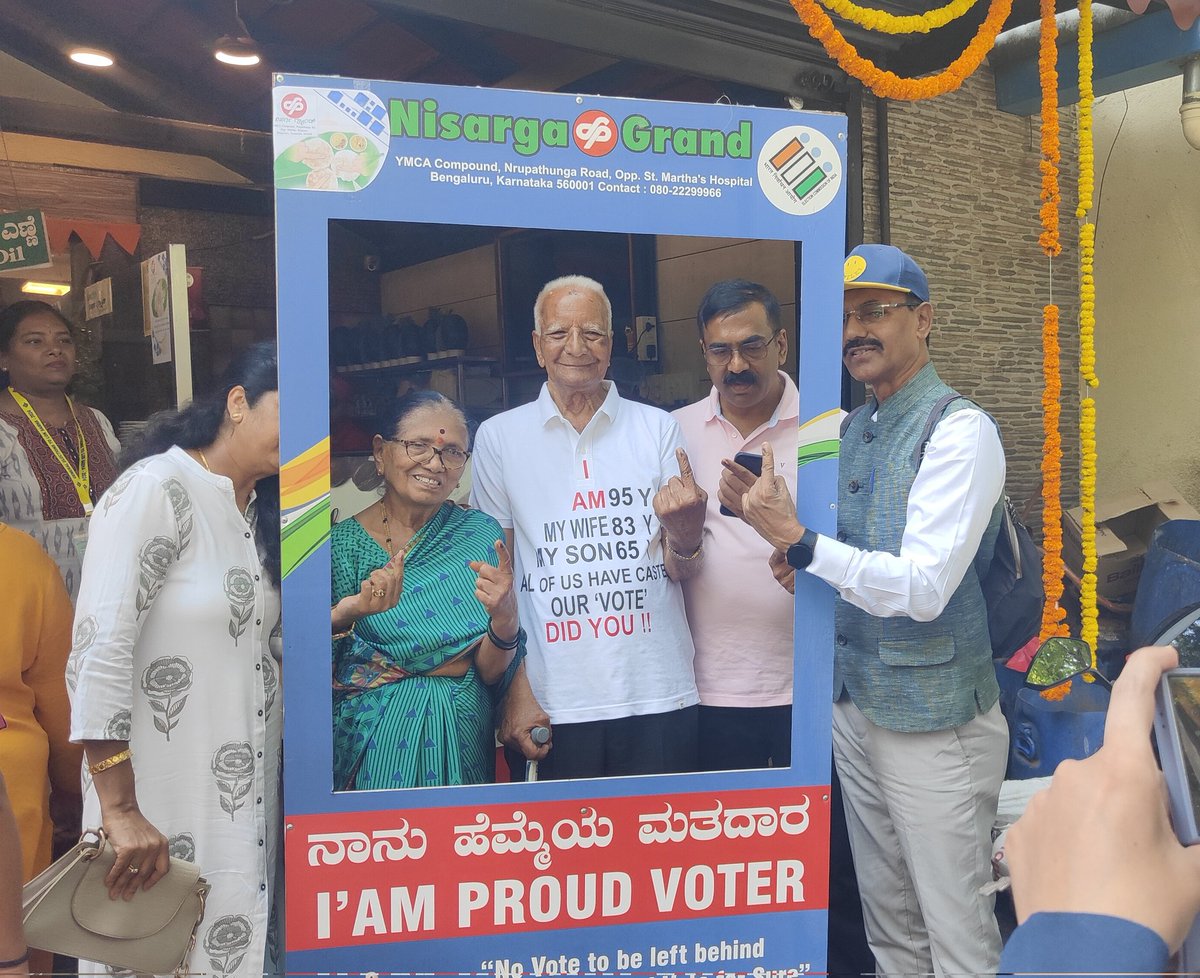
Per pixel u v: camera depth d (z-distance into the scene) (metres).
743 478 1.62
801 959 1.69
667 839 1.64
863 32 3.66
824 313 1.61
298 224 1.46
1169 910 0.50
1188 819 0.54
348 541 1.54
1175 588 3.68
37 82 3.90
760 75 3.59
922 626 2.02
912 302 2.04
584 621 1.62
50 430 2.91
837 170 1.59
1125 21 4.12
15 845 1.09
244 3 3.46
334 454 1.51
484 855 1.59
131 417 3.48
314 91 1.44
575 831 1.61
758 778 1.66
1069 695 2.96
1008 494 4.92
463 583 1.58
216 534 1.66
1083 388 5.23
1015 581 2.25
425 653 1.58
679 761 1.66
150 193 4.00
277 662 1.80
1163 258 5.17
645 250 1.56
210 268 4.10
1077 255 5.17
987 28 2.41
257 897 1.69
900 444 2.02
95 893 1.51
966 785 2.04
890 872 2.21
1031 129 4.88
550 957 1.62
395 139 1.47
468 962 1.59
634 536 1.62
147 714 1.61
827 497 1.65
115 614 1.54
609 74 4.02
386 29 3.71
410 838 1.56
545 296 1.54
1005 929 2.41
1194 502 5.12
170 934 1.57
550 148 1.52
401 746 1.57
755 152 1.57
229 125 4.17
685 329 1.59
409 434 1.53
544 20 3.05
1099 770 0.55
